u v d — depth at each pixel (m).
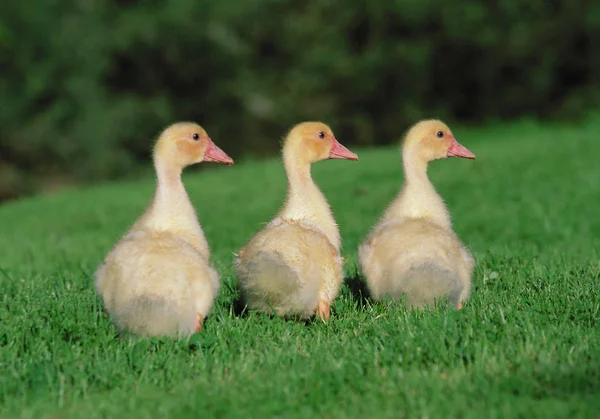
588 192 20.81
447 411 6.56
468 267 9.70
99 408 6.95
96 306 9.77
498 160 26.09
